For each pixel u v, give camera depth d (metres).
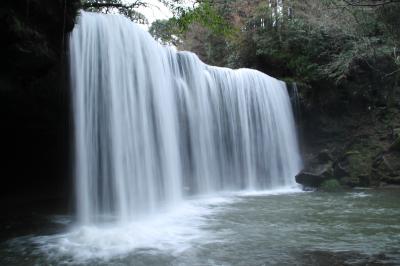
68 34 8.99
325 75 19.38
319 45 20.09
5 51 7.04
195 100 14.88
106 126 10.30
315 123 19.69
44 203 10.89
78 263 6.23
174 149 13.27
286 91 19.92
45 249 6.96
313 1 20.28
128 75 11.21
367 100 19.39
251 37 23.98
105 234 7.98
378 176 16.50
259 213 10.40
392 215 9.87
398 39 11.71
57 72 8.80
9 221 9.25
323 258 6.34
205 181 14.96
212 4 14.84
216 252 6.73
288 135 19.34
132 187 10.81
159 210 11.04
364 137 18.36
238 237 7.75
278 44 22.20
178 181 13.34
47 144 10.34
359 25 16.66
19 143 10.14
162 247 7.06
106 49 10.51
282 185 18.20
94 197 9.87
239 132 17.08
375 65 18.91
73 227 8.72
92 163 9.88
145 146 11.55
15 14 6.80
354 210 10.64
